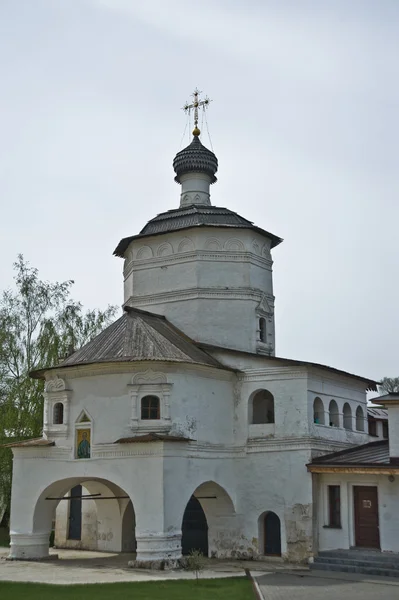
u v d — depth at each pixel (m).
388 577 25.95
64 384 30.66
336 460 30.06
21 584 22.94
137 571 26.52
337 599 21.06
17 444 30.92
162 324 35.72
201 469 30.05
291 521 30.30
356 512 29.83
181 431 29.44
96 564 28.97
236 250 37.50
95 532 36.06
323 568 28.03
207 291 36.66
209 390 31.58
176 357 30.00
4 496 40.56
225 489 31.31
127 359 29.23
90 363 29.66
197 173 41.69
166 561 27.05
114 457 28.80
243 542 31.25
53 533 43.44
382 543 28.62
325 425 32.69
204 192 41.66
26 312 45.25
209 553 31.81
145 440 27.92
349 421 36.06
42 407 41.91
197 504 34.00
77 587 22.38
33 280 46.22
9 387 42.41
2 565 28.67
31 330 45.16
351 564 27.70
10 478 40.47
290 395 31.70
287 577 25.75
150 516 27.48
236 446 32.34
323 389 33.12
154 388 29.31
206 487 31.81
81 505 37.00
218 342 36.12
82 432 29.91
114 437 29.08
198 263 36.94
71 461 29.73
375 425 49.66
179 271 37.41
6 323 44.19
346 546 29.41
